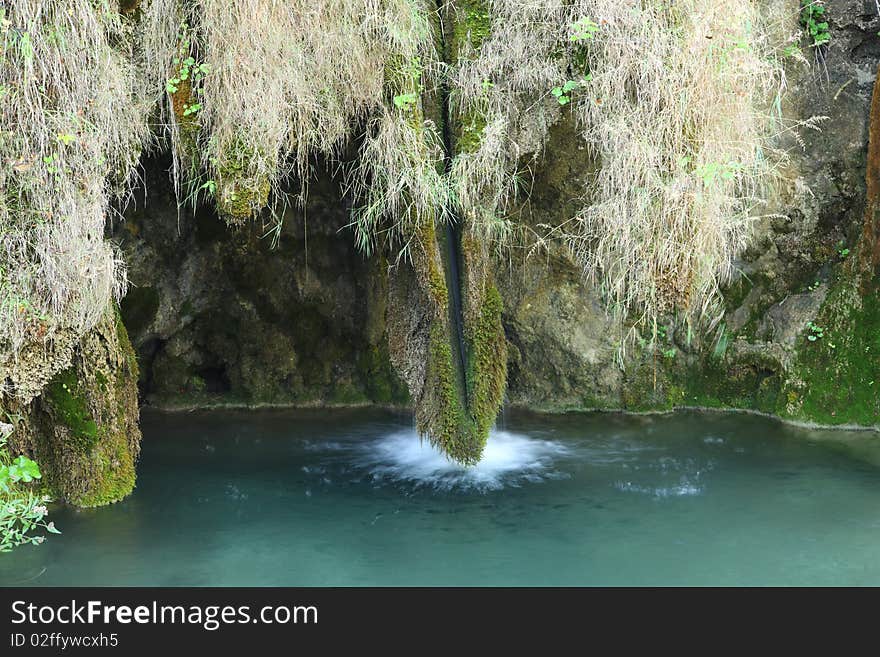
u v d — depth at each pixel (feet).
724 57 18.66
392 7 18.22
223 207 17.65
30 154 15.38
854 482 19.22
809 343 23.93
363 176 19.34
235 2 16.76
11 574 14.85
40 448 17.46
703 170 18.48
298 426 24.40
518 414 25.39
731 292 25.32
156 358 26.08
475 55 19.33
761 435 22.81
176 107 17.60
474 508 17.98
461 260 19.57
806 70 24.09
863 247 23.27
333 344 26.61
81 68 15.79
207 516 17.46
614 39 18.65
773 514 17.40
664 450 21.68
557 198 23.57
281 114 17.63
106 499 17.89
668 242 18.89
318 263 25.95
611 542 16.20
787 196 24.61
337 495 18.71
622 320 24.80
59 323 16.10
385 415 25.59
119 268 17.52
